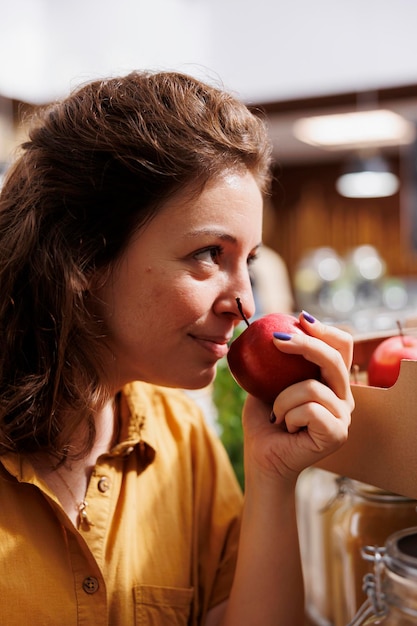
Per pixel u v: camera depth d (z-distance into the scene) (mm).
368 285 4973
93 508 798
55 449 788
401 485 710
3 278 792
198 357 766
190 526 903
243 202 750
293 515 825
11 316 794
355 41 3740
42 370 782
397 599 703
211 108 764
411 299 5074
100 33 3699
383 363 802
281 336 727
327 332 761
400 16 3617
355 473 773
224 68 4062
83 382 775
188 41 4062
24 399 768
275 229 6613
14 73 3496
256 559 818
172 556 858
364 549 784
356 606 877
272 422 785
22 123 917
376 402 734
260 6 3947
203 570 928
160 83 779
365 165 4730
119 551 795
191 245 730
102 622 744
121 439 874
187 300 736
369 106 3877
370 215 6234
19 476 753
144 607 805
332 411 725
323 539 1014
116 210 739
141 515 851
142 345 763
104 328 777
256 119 808
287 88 3924
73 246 759
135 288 748
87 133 753
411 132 4539
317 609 1037
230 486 981
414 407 687
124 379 824
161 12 3908
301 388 723
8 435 765
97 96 780
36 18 3629
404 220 6105
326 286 5105
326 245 6441
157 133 728
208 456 987
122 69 942
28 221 778
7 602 715
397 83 3666
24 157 830
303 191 6484
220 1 4031
